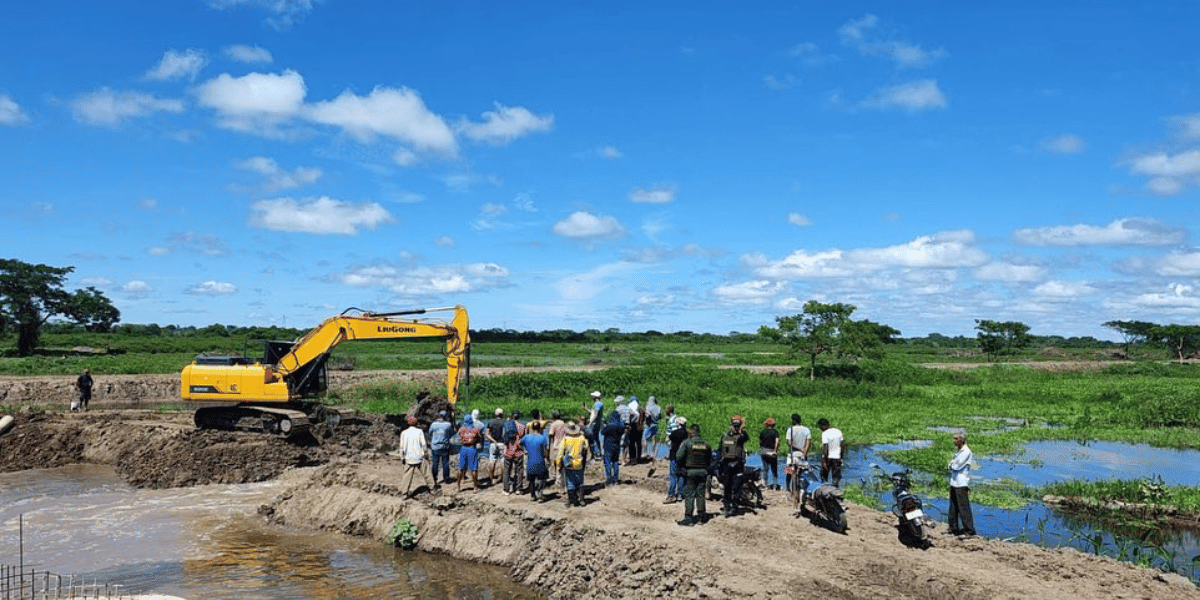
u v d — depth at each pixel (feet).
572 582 47.06
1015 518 63.41
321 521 63.16
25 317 234.17
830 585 39.75
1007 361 309.22
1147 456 95.81
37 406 139.03
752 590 39.19
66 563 53.36
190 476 80.64
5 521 65.05
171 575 50.62
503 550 53.21
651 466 69.36
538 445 57.21
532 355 305.94
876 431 111.96
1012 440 105.70
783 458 89.66
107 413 116.98
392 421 110.93
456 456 81.10
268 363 97.50
